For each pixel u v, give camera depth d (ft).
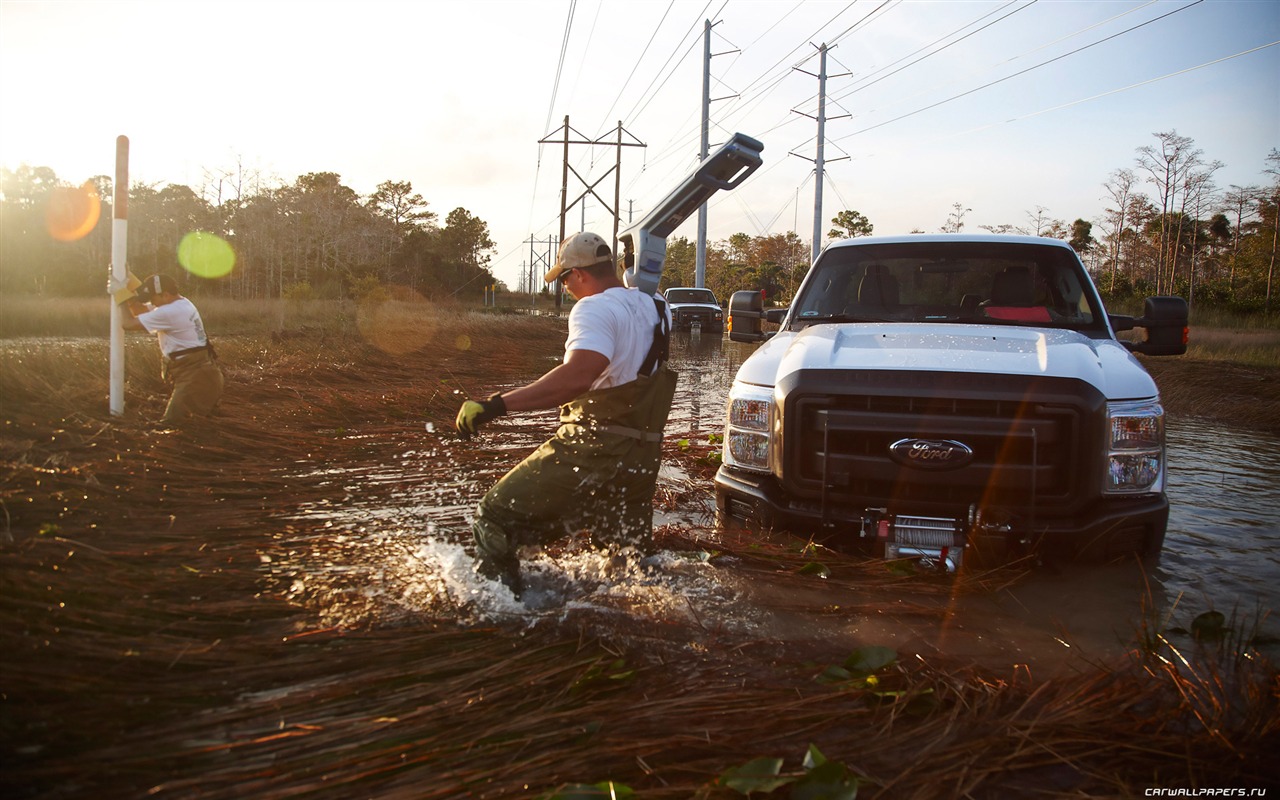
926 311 14.90
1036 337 12.26
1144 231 213.05
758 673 7.88
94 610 8.09
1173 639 8.93
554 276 10.09
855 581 10.44
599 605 9.39
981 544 10.48
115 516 11.60
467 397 27.94
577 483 9.56
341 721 6.58
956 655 8.48
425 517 13.09
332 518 12.88
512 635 8.56
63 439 14.96
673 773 6.03
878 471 10.55
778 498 11.55
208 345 19.11
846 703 7.20
